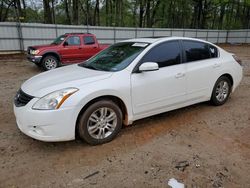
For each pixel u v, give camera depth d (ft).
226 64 16.21
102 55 14.42
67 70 13.15
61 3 100.01
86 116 10.60
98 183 8.57
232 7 141.38
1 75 30.58
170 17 135.03
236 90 21.52
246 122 14.03
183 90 13.82
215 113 15.39
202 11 129.29
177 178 8.85
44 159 10.12
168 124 13.66
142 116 12.53
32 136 10.23
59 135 10.10
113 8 113.91
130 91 11.62
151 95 12.42
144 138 11.95
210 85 15.43
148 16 120.78
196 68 14.30
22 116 10.27
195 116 14.88
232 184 8.55
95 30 66.54
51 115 9.78
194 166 9.59
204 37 103.91
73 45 36.06
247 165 9.70
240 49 83.41
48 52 33.81
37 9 100.53
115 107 11.35
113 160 10.02
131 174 9.08
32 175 9.05
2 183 8.59
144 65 11.66
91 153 10.57
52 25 58.59
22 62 43.78
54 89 10.21
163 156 10.31
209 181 8.69
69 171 9.29
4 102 17.83
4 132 12.64
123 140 11.73
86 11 108.88
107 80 11.11
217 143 11.50
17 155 10.42
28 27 55.47
